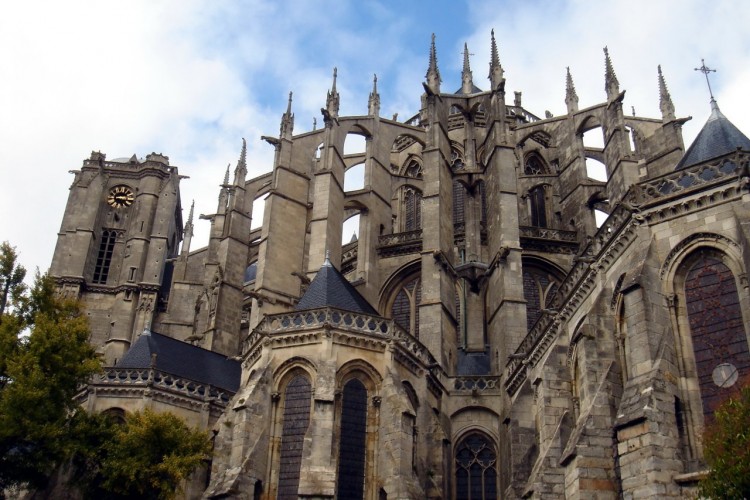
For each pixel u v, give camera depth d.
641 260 27.41
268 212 51.62
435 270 46.06
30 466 34.16
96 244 74.31
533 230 53.25
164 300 72.31
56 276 70.81
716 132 30.44
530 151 65.75
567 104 56.97
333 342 36.78
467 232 53.16
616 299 29.75
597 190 52.69
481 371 46.16
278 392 36.78
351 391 36.72
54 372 35.66
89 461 37.16
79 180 77.06
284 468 35.44
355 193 53.25
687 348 25.94
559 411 33.75
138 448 35.69
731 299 25.62
